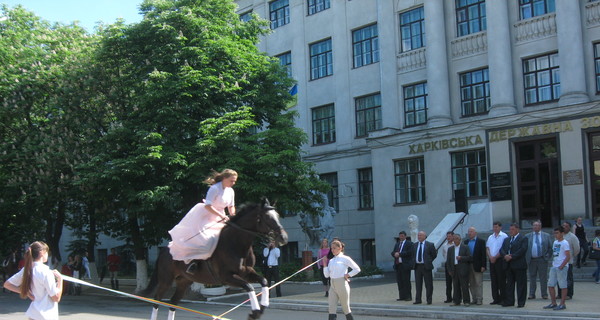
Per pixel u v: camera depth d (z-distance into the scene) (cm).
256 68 2311
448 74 2819
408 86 3008
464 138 2655
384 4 3091
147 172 2058
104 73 2311
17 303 2119
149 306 1927
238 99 2205
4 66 2420
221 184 933
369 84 3219
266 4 3772
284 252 3531
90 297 2342
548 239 1548
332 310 1188
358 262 3184
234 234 901
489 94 2700
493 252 1457
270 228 882
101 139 2133
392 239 2891
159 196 1917
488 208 2522
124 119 2208
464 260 1477
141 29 2178
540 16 2547
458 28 2828
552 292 1345
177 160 1941
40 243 792
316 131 3494
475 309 1391
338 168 3322
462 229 2369
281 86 2367
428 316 1426
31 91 2352
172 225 2200
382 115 3072
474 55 2745
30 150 2273
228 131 1977
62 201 2492
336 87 3366
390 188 2917
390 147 2930
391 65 3041
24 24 2695
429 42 2844
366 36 3272
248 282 934
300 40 3569
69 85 2298
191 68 2067
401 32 3053
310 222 3041
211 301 2019
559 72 2483
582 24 2444
